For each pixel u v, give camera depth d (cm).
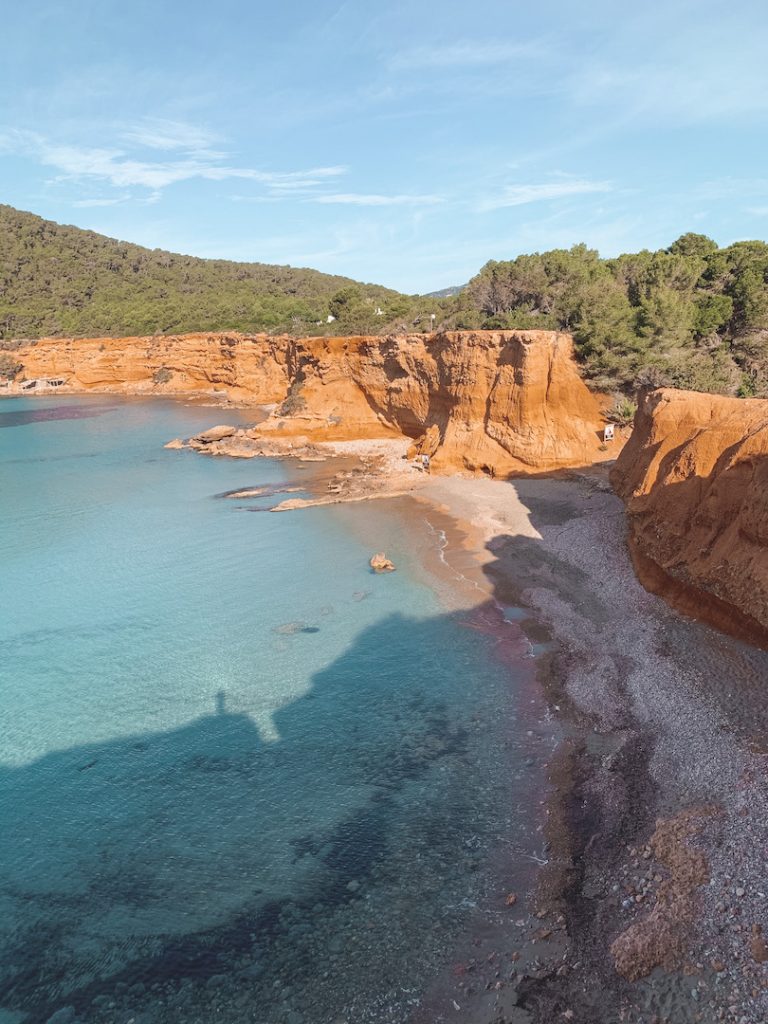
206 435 7294
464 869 1614
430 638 2816
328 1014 1283
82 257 19525
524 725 2181
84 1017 1311
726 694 2120
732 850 1475
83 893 1614
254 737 2211
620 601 2928
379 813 1833
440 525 4206
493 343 5300
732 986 1197
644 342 5003
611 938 1363
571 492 4541
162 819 1855
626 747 1991
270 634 2914
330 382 7162
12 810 1909
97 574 3688
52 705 2434
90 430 8781
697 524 2638
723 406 3102
